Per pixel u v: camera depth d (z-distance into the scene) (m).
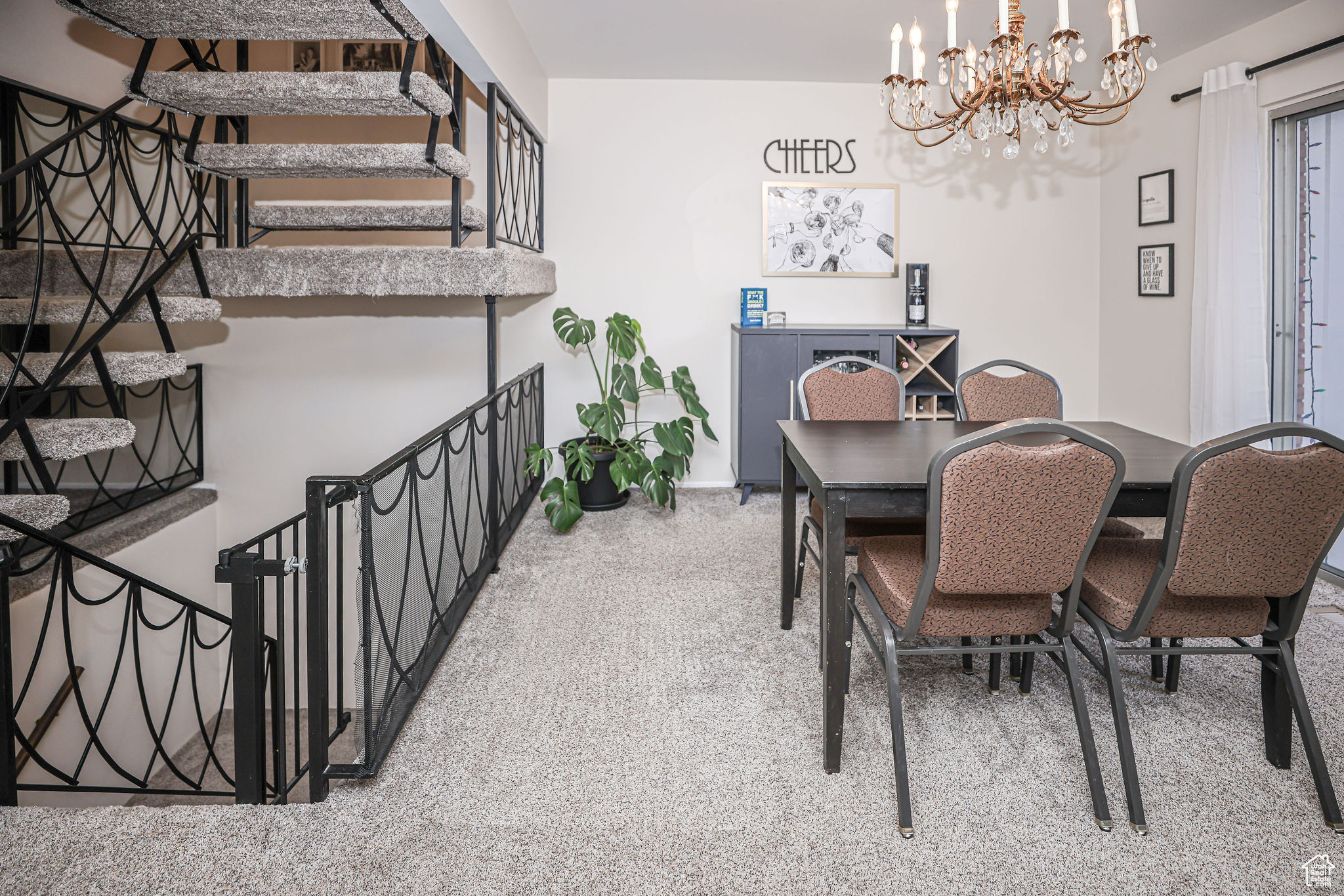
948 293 4.96
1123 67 2.28
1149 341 4.54
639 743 2.11
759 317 4.71
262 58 4.25
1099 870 1.62
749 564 3.57
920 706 2.29
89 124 2.52
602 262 4.88
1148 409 4.57
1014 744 2.09
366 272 3.22
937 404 4.73
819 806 1.84
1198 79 4.08
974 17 3.71
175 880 1.58
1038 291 4.97
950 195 4.91
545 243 4.86
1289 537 1.71
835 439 2.54
